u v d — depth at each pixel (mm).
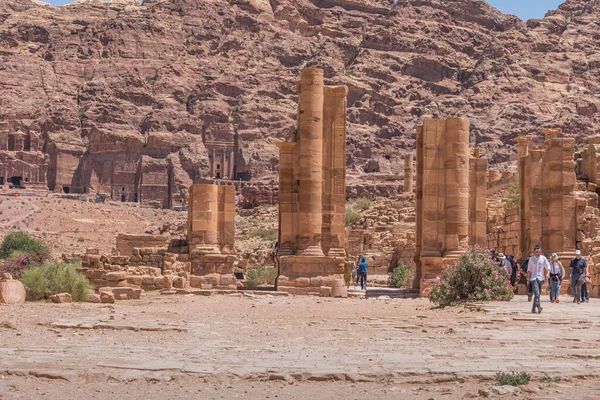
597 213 39781
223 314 24234
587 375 13211
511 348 16125
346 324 21094
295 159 37219
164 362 14242
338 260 36156
